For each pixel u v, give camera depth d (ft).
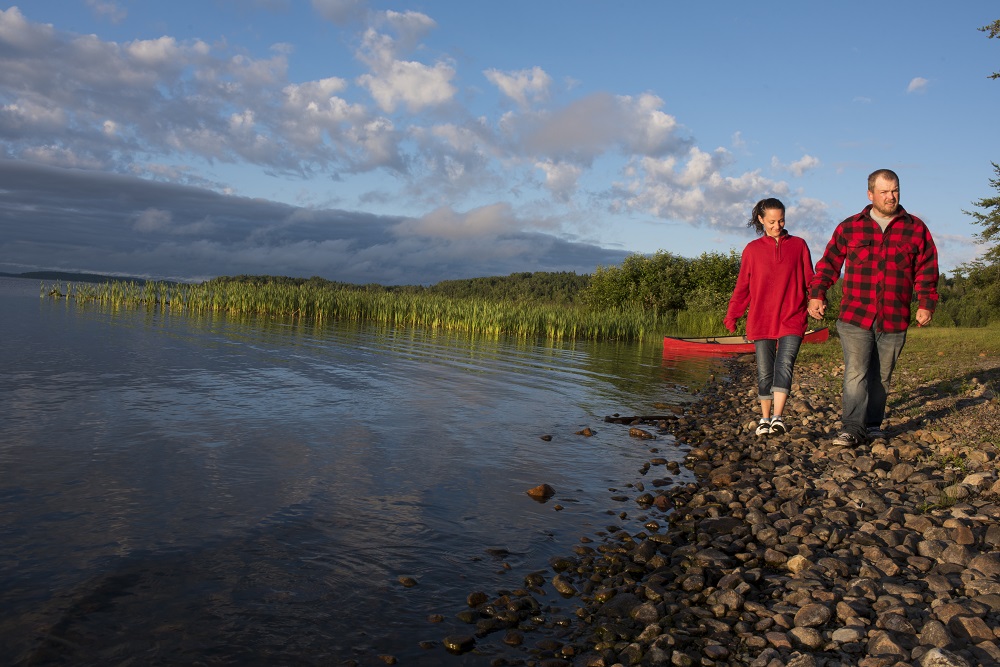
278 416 23.72
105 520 12.96
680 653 9.09
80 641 8.71
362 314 94.73
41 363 33.71
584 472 18.98
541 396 32.55
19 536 11.95
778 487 17.19
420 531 13.53
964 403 26.53
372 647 9.16
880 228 20.12
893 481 17.40
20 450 17.56
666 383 40.63
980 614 9.59
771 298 22.40
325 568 11.49
